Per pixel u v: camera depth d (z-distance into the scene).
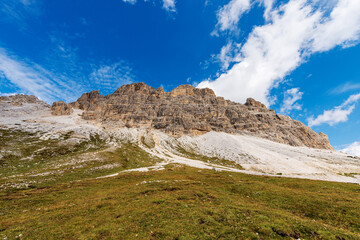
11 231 20.34
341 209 28.81
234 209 27.53
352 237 19.86
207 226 21.69
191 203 30.52
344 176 94.81
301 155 151.38
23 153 86.94
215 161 143.75
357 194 39.16
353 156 151.75
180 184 46.12
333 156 152.12
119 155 109.69
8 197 34.22
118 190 40.28
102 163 82.06
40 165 74.62
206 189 41.50
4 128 134.38
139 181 52.53
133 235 19.69
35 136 131.38
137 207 28.33
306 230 21.28
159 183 46.62
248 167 125.25
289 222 23.20
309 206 30.98
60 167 67.62
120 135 188.75
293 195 36.34
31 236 19.28
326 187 47.00
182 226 21.62
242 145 180.50
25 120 175.12
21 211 28.30
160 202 30.58
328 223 25.72
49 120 191.75
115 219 23.83
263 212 26.55
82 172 63.25
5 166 67.44
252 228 21.38
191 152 172.50
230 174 70.69
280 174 102.25
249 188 43.00
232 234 19.86
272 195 37.38
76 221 23.34
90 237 19.09
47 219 24.09
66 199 34.88
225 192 40.81
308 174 95.69
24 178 50.12
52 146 110.44
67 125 185.50
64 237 19.14
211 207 28.17
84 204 30.56
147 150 154.50
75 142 130.12
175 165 99.94
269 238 19.55
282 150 167.00
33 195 36.47
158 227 21.55
